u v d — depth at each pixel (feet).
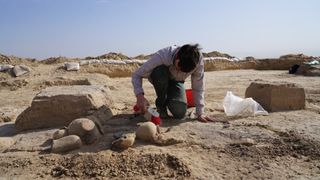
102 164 10.85
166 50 14.55
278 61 59.62
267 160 11.39
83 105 15.28
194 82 14.96
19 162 11.34
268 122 15.19
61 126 15.12
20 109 21.12
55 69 42.73
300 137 13.14
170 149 12.07
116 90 30.53
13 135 14.71
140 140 12.73
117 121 15.26
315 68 42.88
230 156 11.68
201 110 15.11
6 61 46.96
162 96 15.02
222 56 64.59
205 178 10.16
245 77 41.65
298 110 17.53
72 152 12.00
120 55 59.98
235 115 16.38
